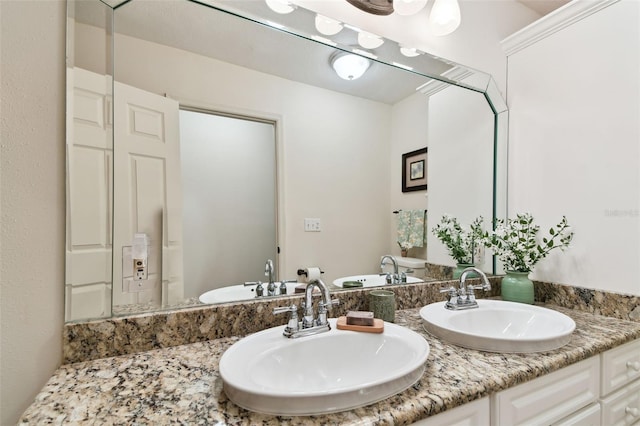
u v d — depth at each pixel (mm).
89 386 635
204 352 815
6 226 701
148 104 911
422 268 1412
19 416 708
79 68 801
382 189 1333
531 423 751
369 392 562
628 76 1104
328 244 1222
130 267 872
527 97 1449
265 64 1092
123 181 866
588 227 1226
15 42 716
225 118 1038
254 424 508
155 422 511
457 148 1474
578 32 1256
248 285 1067
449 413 618
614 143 1145
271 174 1122
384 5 1191
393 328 879
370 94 1290
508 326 1155
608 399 940
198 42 982
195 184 988
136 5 887
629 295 1097
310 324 865
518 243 1346
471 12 1462
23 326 713
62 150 769
